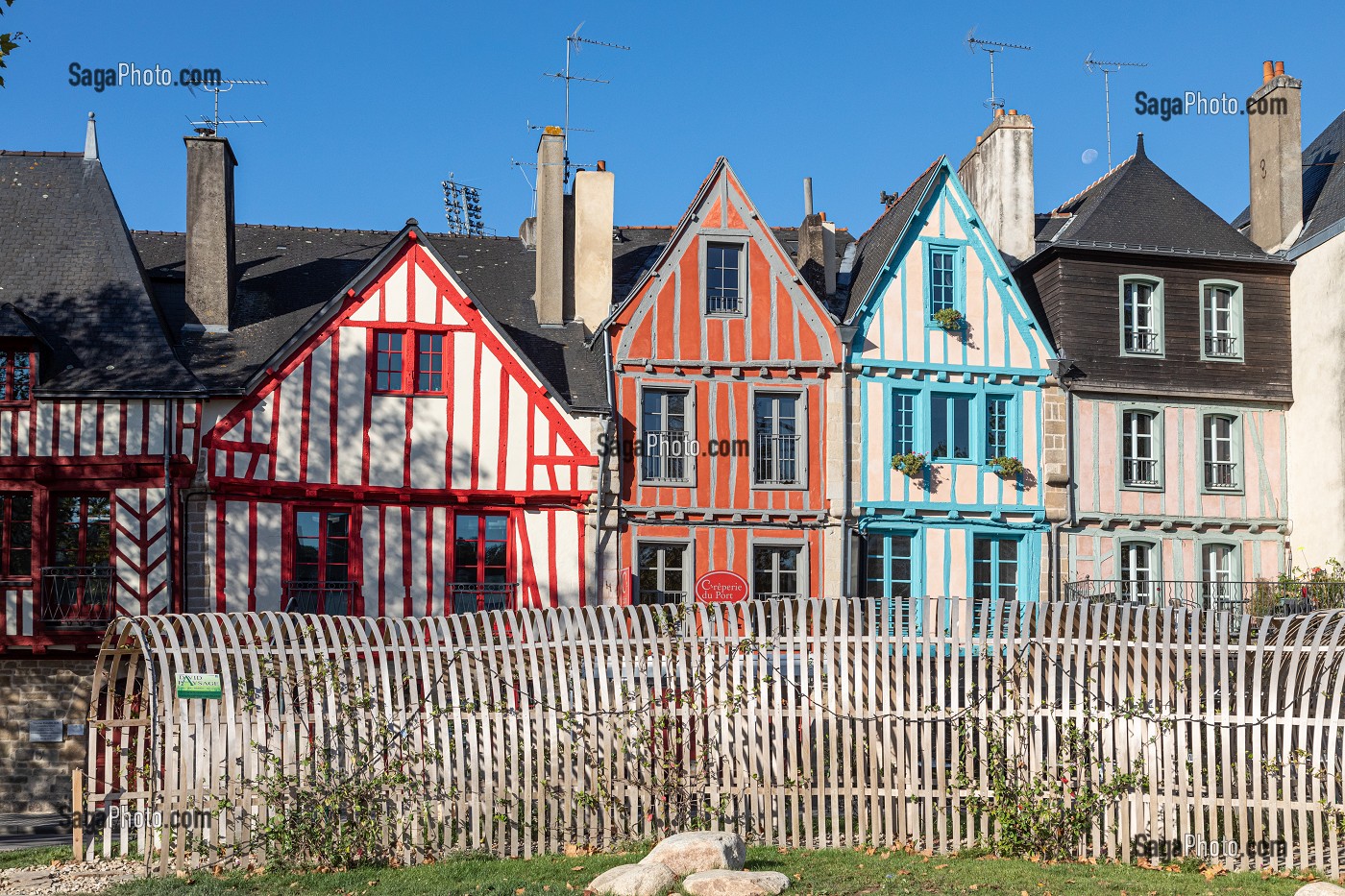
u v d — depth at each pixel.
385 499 20.20
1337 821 12.06
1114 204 24.12
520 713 12.43
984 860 12.11
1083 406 22.86
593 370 22.00
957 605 12.62
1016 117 25.36
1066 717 12.48
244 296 22.67
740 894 10.44
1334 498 22.34
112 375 19.80
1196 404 23.23
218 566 19.56
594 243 23.33
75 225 21.56
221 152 21.95
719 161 22.34
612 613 13.91
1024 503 22.41
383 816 12.19
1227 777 12.20
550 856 12.20
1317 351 23.02
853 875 11.23
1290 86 24.31
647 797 12.45
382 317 20.52
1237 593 22.64
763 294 22.17
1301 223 24.16
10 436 19.48
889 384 22.31
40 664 19.09
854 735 12.80
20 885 11.44
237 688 12.29
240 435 19.84
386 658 12.69
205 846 11.98
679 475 21.58
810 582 21.64
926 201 22.88
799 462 21.91
